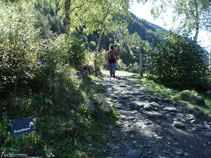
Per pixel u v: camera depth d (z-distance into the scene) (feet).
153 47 30.78
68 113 12.52
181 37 29.37
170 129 13.38
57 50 15.66
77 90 15.85
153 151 10.37
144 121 14.67
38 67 12.16
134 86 26.68
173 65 28.53
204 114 16.74
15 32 11.86
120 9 41.55
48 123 10.73
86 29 48.08
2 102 10.86
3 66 10.84
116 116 15.24
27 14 14.99
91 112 13.66
